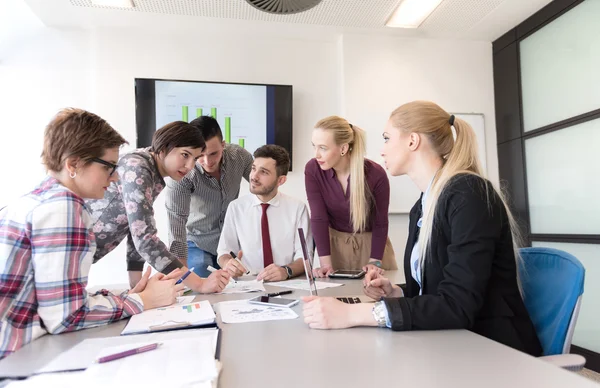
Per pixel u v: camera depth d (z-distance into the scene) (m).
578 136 2.83
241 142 3.26
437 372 0.59
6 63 3.07
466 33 3.46
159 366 0.59
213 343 0.71
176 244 2.13
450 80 3.56
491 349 0.70
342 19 3.14
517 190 3.37
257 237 2.12
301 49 3.46
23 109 3.07
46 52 3.13
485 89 3.62
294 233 2.12
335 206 2.01
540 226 3.16
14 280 0.84
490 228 0.91
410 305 0.84
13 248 0.85
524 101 3.31
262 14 3.04
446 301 0.85
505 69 3.48
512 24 3.32
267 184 2.05
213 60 3.32
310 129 3.43
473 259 0.88
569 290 1.01
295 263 1.91
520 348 0.92
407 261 1.27
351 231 2.05
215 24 3.17
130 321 0.94
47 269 0.86
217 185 2.34
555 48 3.00
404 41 3.49
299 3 2.37
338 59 3.48
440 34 3.47
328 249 1.98
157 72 3.22
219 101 3.24
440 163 1.12
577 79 2.82
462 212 0.92
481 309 0.94
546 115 3.09
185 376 0.54
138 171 1.50
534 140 3.22
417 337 0.78
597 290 2.70
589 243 2.73
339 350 0.71
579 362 0.78
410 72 3.49
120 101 3.15
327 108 3.46
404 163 1.15
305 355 0.68
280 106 3.32
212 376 0.54
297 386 0.55
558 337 1.01
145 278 1.18
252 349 0.72
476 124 3.58
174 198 2.17
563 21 2.92
